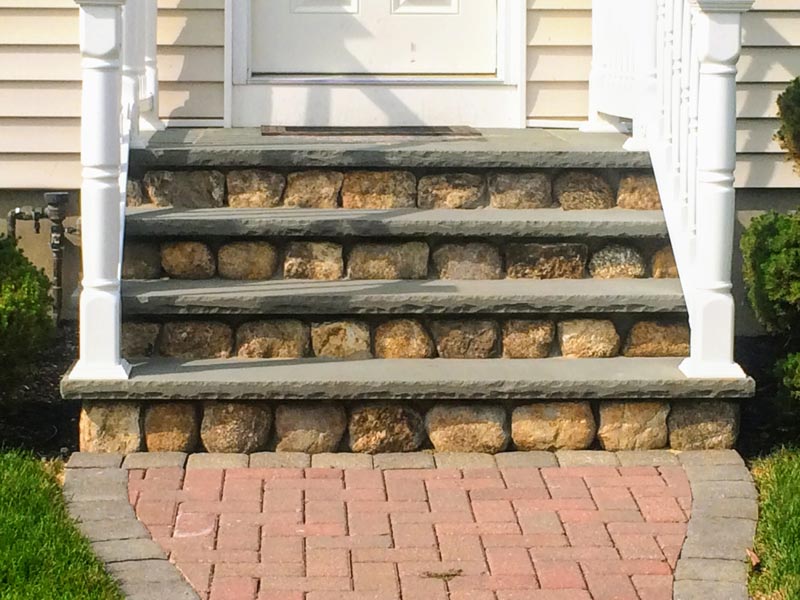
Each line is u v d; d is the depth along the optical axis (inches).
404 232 163.9
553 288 161.8
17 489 134.1
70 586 114.3
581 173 175.0
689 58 158.6
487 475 144.5
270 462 147.0
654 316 161.2
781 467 144.6
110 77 146.8
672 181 164.1
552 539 128.1
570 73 205.8
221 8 200.1
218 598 115.4
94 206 147.3
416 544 126.8
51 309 183.0
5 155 195.2
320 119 205.6
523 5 203.6
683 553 125.0
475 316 159.3
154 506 134.0
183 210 169.6
